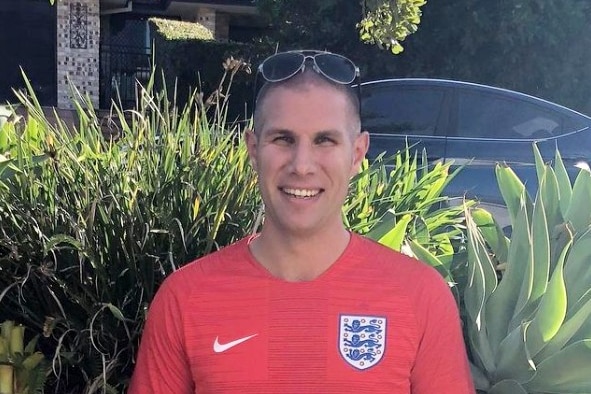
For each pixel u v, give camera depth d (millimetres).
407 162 4422
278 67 1901
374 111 7051
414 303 1870
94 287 2896
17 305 3039
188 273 1915
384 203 3865
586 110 12391
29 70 17578
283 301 1856
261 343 1840
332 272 1879
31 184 3105
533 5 11789
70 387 2943
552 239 2992
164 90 3924
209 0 17781
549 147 6855
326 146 1881
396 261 1928
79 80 17453
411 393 1902
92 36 17422
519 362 2502
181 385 1912
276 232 1876
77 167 3213
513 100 7004
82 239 2762
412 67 12266
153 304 1928
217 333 1849
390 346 1839
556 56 12125
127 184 3139
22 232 3014
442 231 4152
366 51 12328
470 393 1926
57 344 2920
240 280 1881
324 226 1865
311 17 12406
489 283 2768
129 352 2883
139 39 19781
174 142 3443
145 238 2871
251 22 19359
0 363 2639
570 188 3350
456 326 1929
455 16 11852
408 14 8891
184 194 3133
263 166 1890
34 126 3949
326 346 1836
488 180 6707
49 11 17484
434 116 7000
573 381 2439
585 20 12055
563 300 2402
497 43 12062
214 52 13047
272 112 1883
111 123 3834
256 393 1826
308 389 1822
